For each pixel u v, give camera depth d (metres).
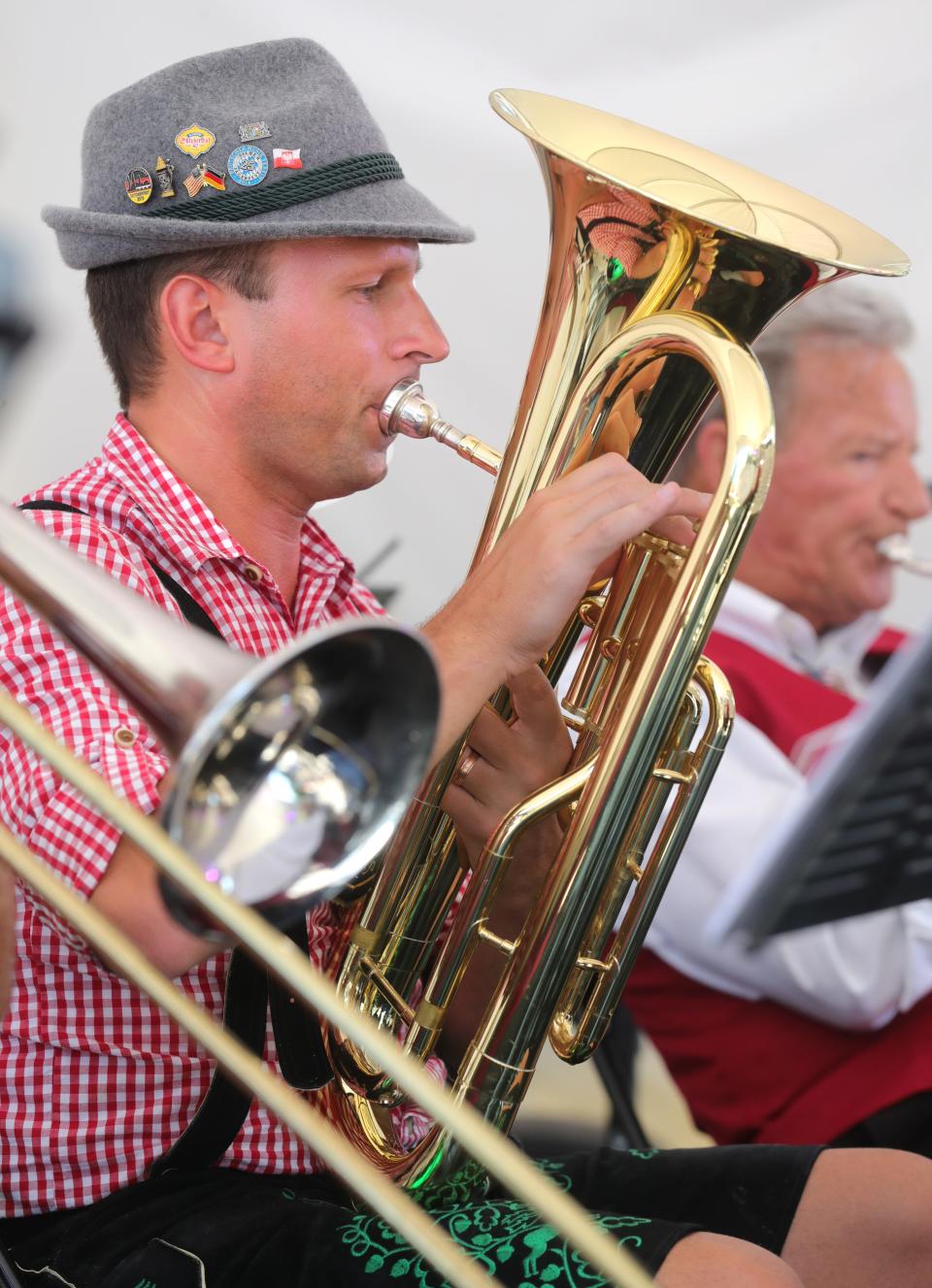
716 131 6.04
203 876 1.87
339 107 3.56
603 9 5.96
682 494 2.89
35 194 5.81
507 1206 2.99
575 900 2.95
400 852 3.27
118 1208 3.09
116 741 2.90
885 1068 4.74
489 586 2.90
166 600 3.38
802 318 5.66
